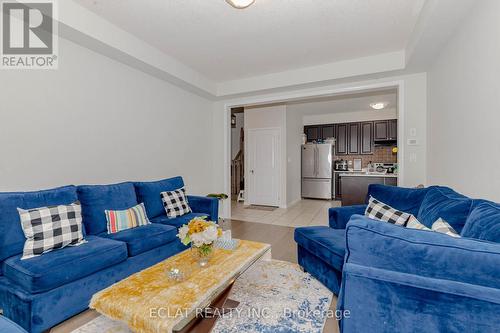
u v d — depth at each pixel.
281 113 6.23
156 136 3.72
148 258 2.37
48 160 2.46
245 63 3.78
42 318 1.60
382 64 3.45
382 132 7.24
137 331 1.22
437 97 2.99
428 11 2.19
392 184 4.43
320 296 2.06
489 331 0.76
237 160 8.01
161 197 3.18
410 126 3.58
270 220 4.92
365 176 4.60
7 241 1.83
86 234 2.37
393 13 2.52
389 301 0.89
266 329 1.67
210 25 2.74
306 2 2.35
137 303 1.32
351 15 2.56
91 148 2.84
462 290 0.79
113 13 2.54
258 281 2.31
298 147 7.43
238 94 4.57
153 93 3.65
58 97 2.53
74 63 2.66
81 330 1.67
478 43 1.91
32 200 2.04
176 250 2.69
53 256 1.78
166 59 3.49
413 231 0.93
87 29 2.48
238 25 2.74
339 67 3.71
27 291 1.58
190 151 4.44
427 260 0.86
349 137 7.63
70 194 2.30
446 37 2.50
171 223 2.88
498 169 1.63
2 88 2.16
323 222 4.76
